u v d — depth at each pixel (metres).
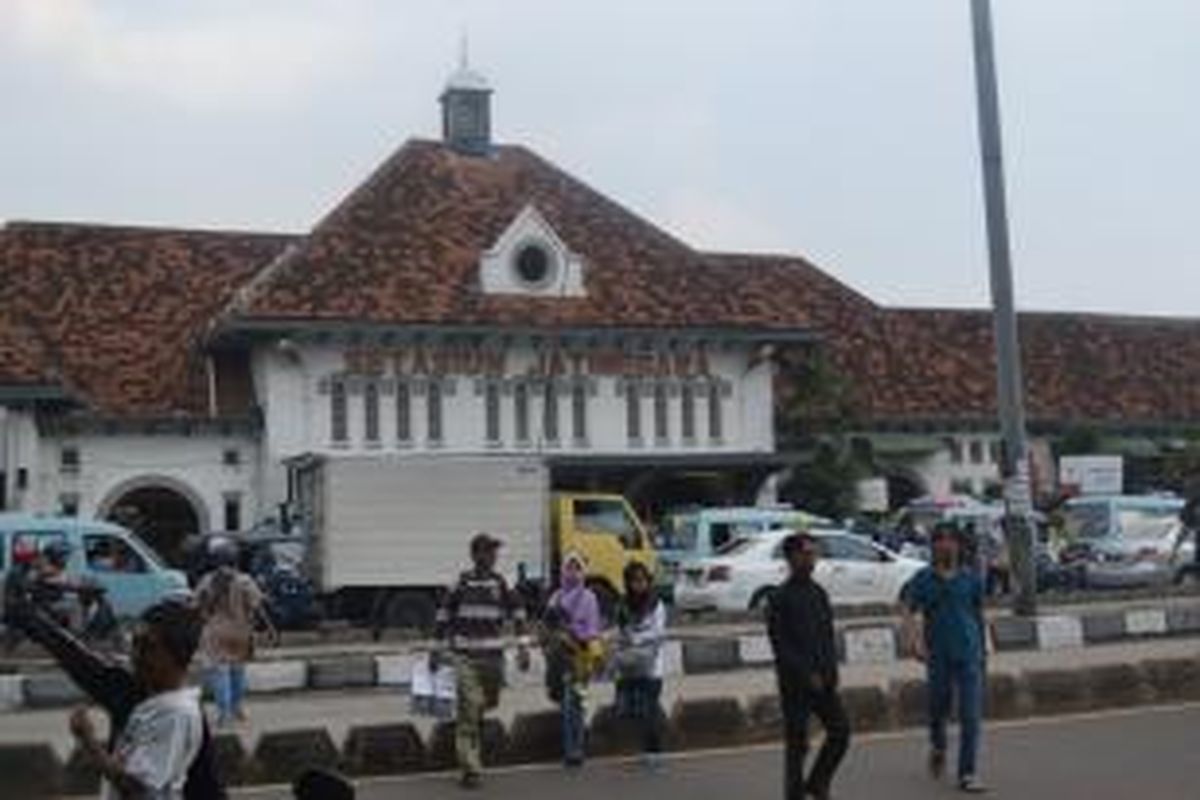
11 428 45.78
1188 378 67.06
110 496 48.59
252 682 23.83
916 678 22.25
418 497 36.94
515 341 50.84
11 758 15.71
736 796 15.45
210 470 49.53
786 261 65.81
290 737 16.73
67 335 51.75
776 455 52.53
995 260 27.36
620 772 17.02
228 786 16.36
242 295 50.06
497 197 55.22
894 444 58.88
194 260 55.38
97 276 53.91
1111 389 65.31
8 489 45.62
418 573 36.72
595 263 53.66
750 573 35.28
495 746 17.55
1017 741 18.34
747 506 52.69
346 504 36.53
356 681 24.50
